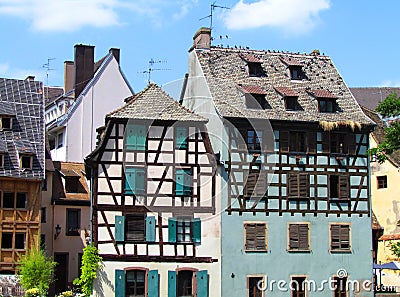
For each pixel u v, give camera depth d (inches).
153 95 1456.7
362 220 1537.9
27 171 1540.4
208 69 1590.8
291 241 1486.2
